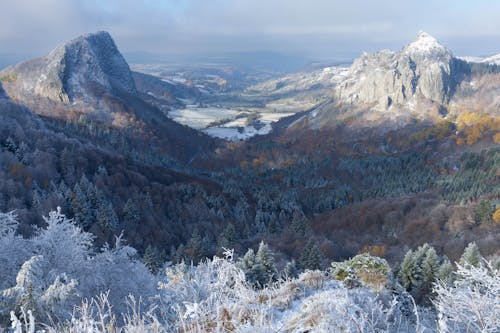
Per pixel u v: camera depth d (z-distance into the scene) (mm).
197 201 88375
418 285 26172
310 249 41656
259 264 23672
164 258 49125
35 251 10570
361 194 114625
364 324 5305
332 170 159750
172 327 6727
